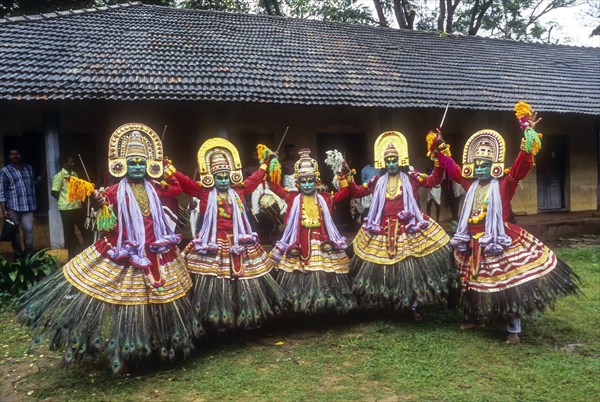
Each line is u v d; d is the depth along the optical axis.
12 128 9.51
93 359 4.68
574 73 13.59
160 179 4.88
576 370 4.16
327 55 11.40
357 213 10.88
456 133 12.40
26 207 7.99
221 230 4.97
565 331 5.14
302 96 9.23
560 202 13.84
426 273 5.18
